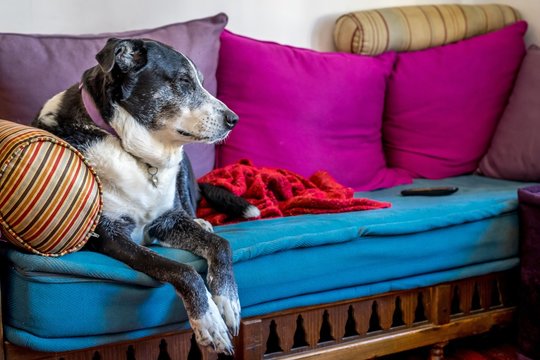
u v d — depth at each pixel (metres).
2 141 1.80
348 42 3.28
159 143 2.06
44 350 1.88
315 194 2.63
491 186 3.06
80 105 2.03
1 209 1.79
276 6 3.29
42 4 2.81
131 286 1.92
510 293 2.70
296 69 2.97
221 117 2.09
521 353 2.62
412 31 3.31
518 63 3.36
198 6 3.12
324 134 3.00
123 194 2.03
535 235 2.52
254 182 2.59
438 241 2.45
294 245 2.16
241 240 2.12
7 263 1.91
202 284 1.90
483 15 3.49
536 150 3.09
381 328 2.44
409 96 3.24
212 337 1.88
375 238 2.33
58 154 1.81
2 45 2.44
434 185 3.12
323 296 2.27
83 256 1.92
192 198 2.45
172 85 2.04
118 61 1.95
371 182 3.10
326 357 2.31
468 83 3.29
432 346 2.58
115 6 2.94
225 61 2.90
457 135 3.27
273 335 2.46
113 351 2.00
